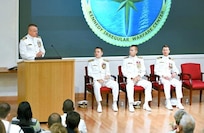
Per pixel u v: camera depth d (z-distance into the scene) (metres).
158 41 8.66
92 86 7.37
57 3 8.05
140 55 8.57
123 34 8.45
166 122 6.43
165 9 8.63
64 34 8.15
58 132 2.98
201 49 8.91
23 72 5.93
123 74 7.62
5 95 7.97
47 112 5.98
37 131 3.89
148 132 5.84
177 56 8.76
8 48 7.90
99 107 7.20
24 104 3.83
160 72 7.75
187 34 8.81
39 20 8.00
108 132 5.81
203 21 8.87
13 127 3.50
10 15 7.85
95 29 8.29
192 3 8.80
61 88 6.00
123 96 8.41
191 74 8.16
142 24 8.53
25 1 7.91
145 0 8.50
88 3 8.20
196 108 7.47
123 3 8.39
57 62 5.94
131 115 6.92
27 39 6.54
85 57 8.29
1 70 7.62
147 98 7.42
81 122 4.16
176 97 8.01
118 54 8.46
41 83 5.90
